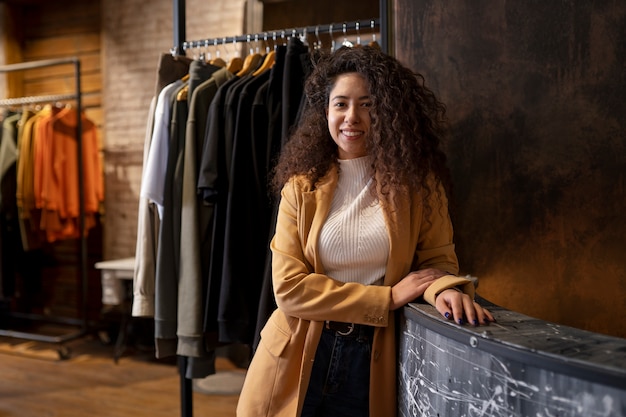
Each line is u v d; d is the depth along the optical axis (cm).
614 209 196
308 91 169
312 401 158
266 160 225
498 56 203
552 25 198
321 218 156
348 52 162
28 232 459
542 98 200
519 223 204
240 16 421
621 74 193
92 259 516
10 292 465
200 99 237
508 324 119
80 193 456
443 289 136
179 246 238
